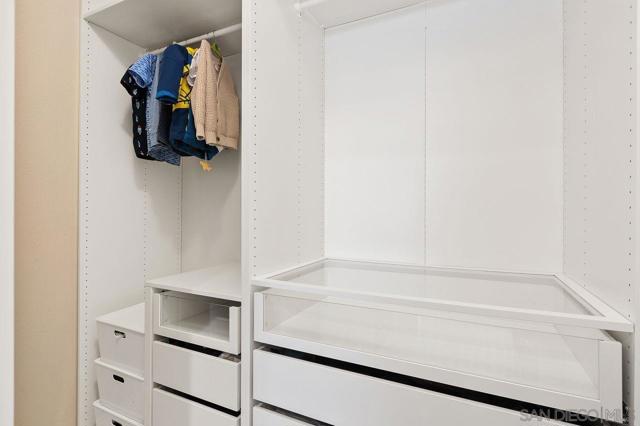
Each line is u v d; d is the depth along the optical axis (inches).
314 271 49.1
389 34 54.0
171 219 73.4
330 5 52.0
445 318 32.4
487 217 47.8
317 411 36.1
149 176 68.5
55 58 43.1
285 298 40.0
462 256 49.5
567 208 41.4
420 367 31.1
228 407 40.9
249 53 40.9
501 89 46.6
